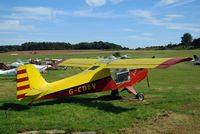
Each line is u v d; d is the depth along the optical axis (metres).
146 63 7.29
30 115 6.85
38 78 8.17
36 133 5.36
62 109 7.62
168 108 7.84
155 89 12.89
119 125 5.97
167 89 12.81
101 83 9.35
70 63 11.53
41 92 7.79
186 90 12.32
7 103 8.61
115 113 7.21
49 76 21.23
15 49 123.81
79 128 5.64
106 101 9.37
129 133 5.40
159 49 100.00
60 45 128.88
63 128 5.68
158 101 9.20
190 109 7.65
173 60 6.48
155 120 6.44
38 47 125.00
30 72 7.97
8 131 5.41
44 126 5.79
